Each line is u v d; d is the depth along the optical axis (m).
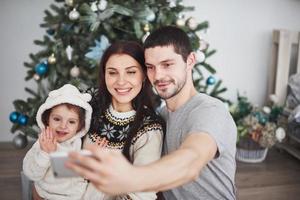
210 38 2.74
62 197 1.04
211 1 2.67
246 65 2.87
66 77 1.79
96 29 1.66
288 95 2.60
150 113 1.06
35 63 1.95
